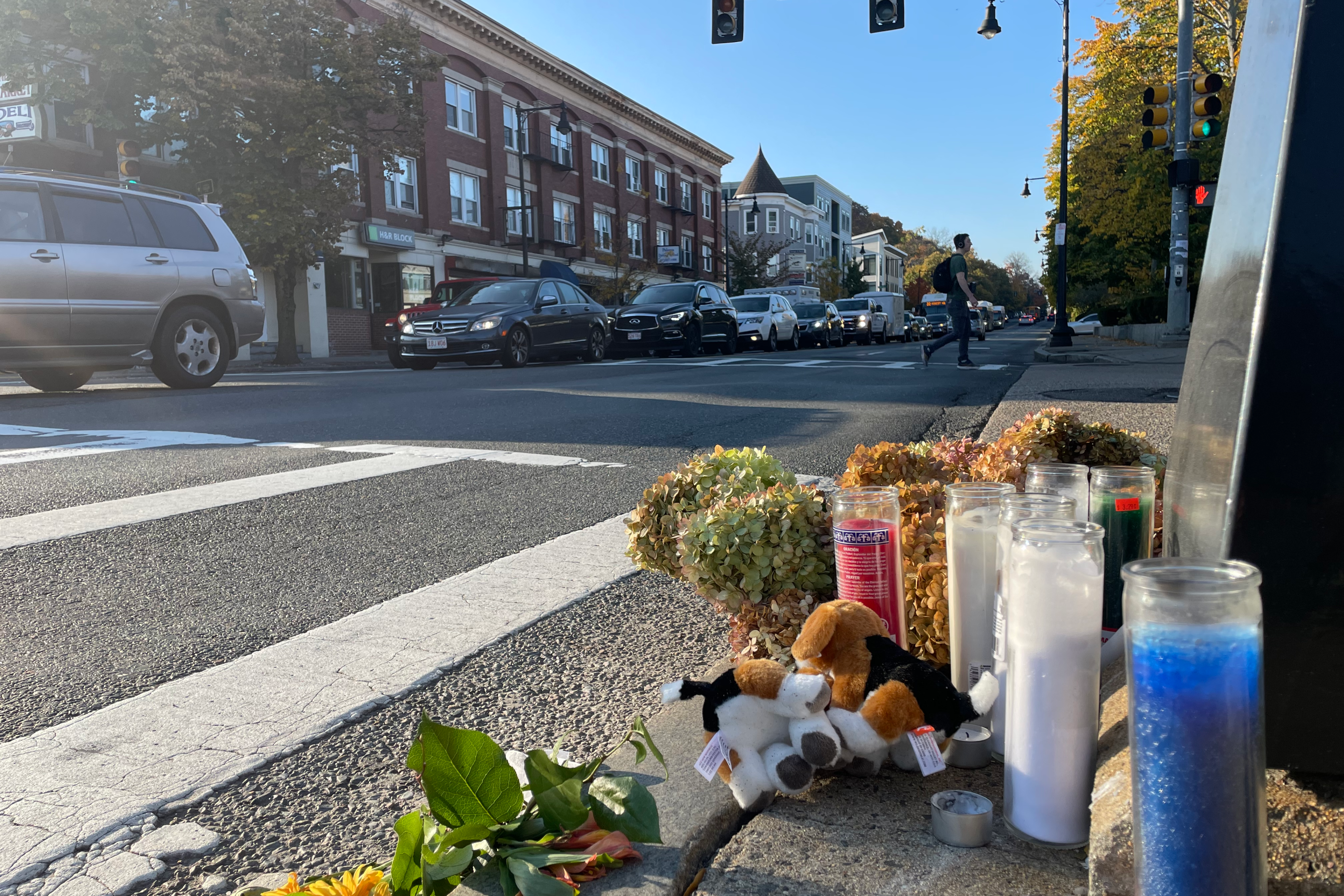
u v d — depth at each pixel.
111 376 15.35
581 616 2.96
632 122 45.22
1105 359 15.34
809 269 75.00
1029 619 1.52
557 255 39.94
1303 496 1.26
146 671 2.56
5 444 6.51
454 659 2.60
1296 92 1.26
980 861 1.50
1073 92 32.94
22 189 9.64
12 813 1.83
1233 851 1.13
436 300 18.33
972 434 6.68
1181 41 16.22
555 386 11.36
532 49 36.72
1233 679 1.11
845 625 1.71
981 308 63.34
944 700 1.64
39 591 3.26
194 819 1.82
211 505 4.50
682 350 22.31
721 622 2.88
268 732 2.16
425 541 3.89
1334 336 1.24
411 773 1.99
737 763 1.66
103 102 18.56
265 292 27.09
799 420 7.67
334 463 5.64
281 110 20.28
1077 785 1.52
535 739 2.12
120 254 10.22
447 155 33.00
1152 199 29.94
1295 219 1.25
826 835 1.60
